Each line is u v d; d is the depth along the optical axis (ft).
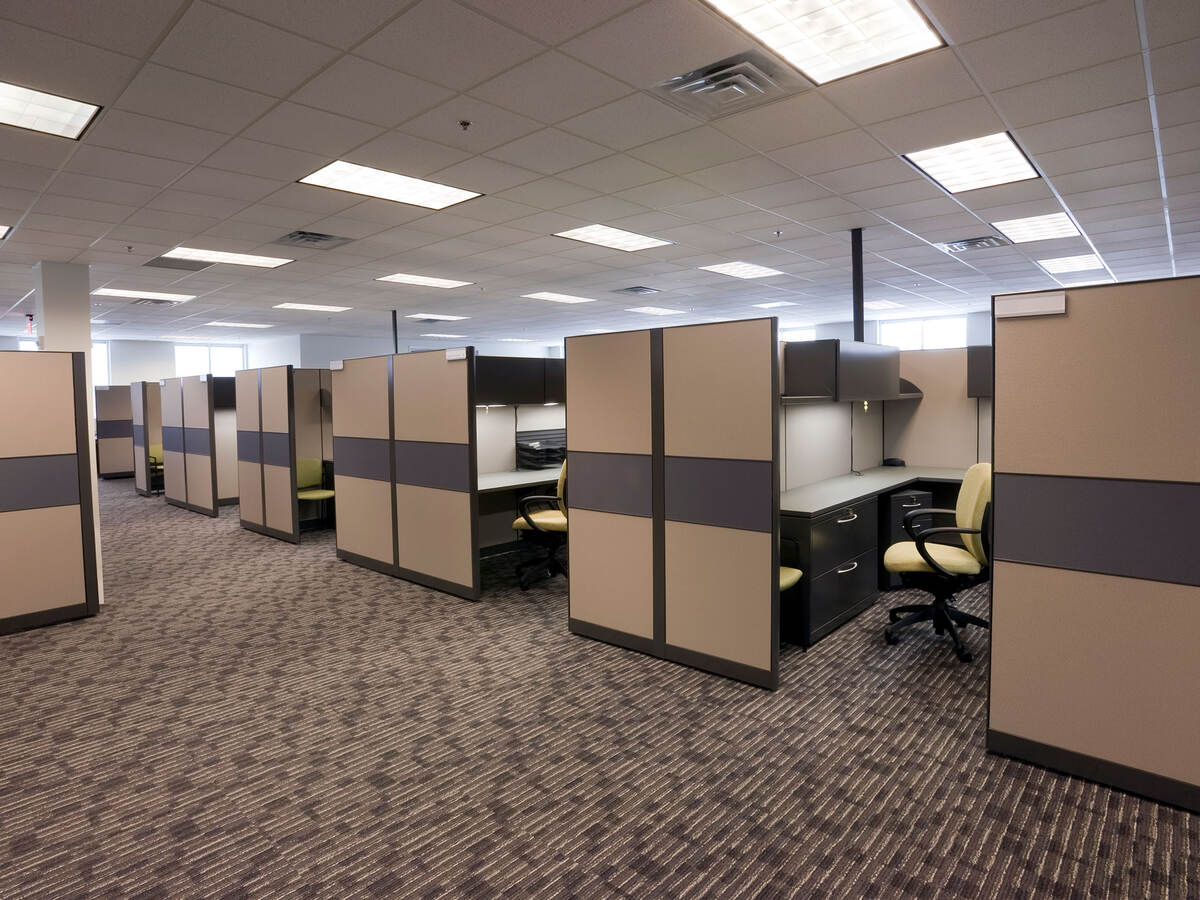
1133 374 5.77
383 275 22.21
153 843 5.65
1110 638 6.03
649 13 7.21
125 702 8.34
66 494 11.37
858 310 17.03
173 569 14.99
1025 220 16.12
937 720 7.59
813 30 7.76
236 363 46.70
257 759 6.97
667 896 4.95
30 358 10.94
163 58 7.82
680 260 20.74
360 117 9.64
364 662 9.52
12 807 6.18
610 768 6.71
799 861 5.32
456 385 12.06
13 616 10.90
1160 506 5.71
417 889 5.06
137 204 13.30
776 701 8.10
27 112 9.25
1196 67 8.48
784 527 9.81
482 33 7.50
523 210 14.82
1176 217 15.90
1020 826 5.67
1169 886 4.97
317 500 19.03
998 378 6.43
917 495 12.57
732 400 8.34
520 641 10.25
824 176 12.72
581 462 10.10
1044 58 8.29
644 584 9.49
